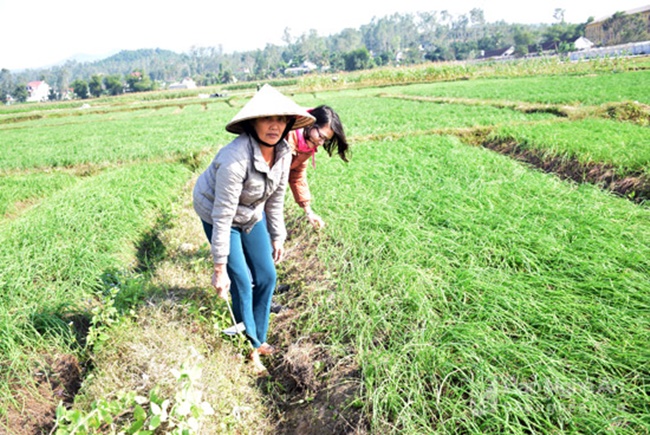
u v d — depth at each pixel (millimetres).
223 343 3904
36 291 4609
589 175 7758
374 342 3498
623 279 3602
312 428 3092
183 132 16844
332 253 4875
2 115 44594
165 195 8602
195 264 5277
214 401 3229
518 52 97188
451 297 3775
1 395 3367
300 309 4309
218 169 3172
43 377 3701
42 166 12641
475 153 8078
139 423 2639
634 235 4434
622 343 2969
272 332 4234
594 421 2447
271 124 3100
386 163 7703
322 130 3943
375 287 4023
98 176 10070
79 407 3252
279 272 5219
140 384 3266
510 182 6109
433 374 2934
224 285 3416
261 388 3666
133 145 14234
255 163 3174
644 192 6625
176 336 3725
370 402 2953
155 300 4398
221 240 3287
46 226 6234
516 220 4828
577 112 12797
